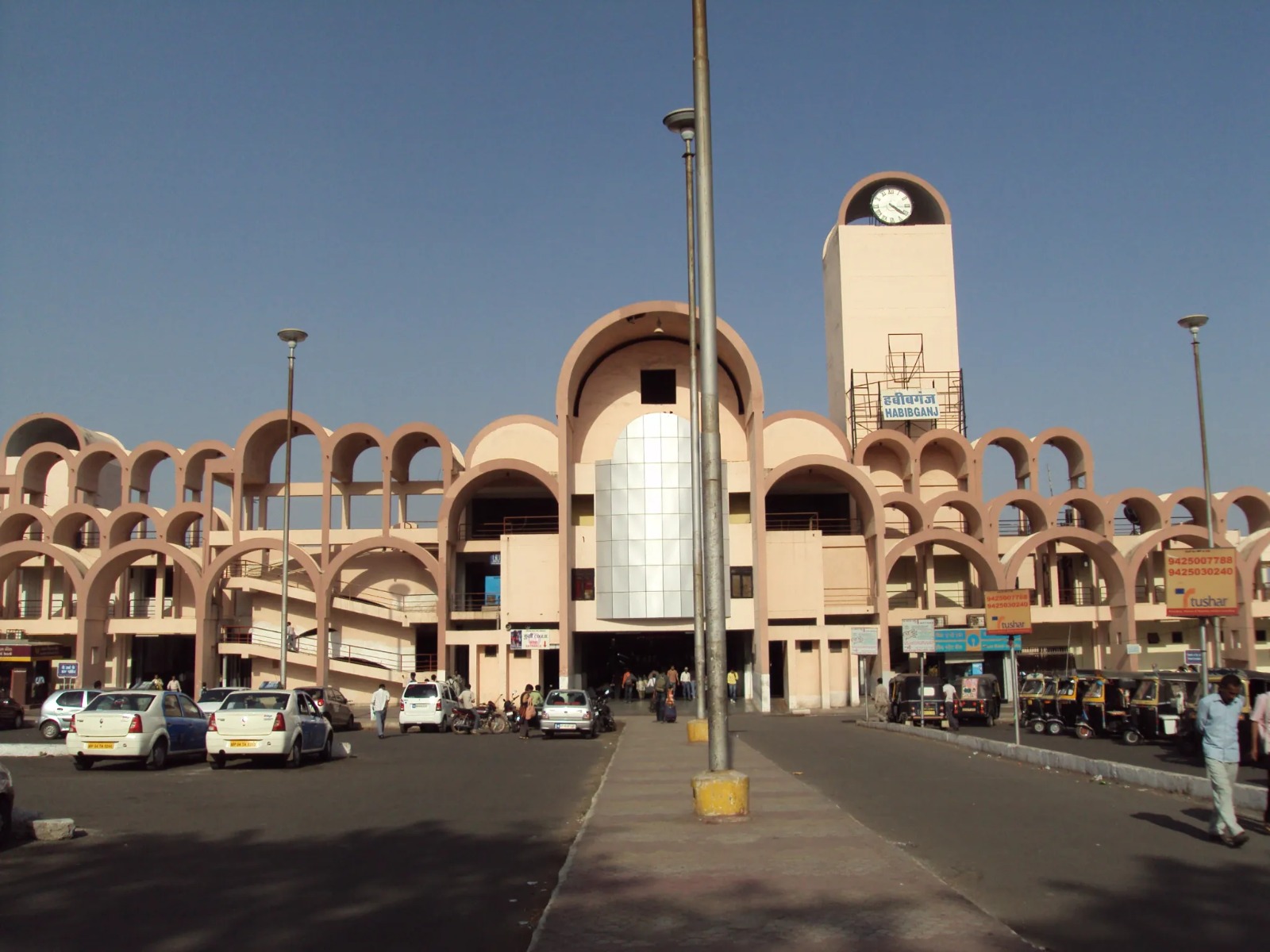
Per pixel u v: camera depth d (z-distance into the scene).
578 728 34.78
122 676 53.81
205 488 53.50
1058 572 59.44
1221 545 54.97
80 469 56.03
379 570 55.66
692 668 61.66
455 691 45.03
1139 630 57.28
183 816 15.66
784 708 51.97
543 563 52.84
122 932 8.73
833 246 67.19
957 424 62.62
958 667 54.91
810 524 58.19
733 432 56.94
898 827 13.59
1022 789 17.72
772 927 8.36
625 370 57.25
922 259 64.88
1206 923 8.69
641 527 51.38
